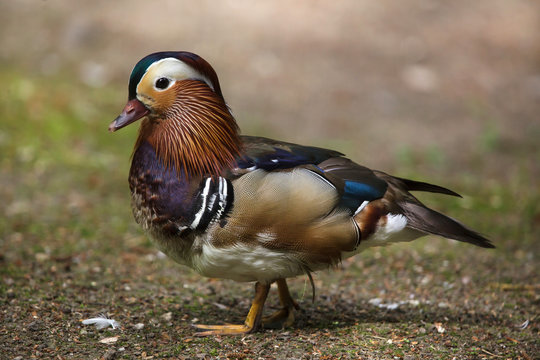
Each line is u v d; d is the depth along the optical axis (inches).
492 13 915.4
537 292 361.7
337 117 687.1
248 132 629.0
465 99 744.3
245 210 251.6
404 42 836.6
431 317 317.7
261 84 735.1
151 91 259.9
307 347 268.8
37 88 658.2
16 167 526.9
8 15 825.5
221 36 815.7
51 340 265.9
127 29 811.4
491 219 498.0
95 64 735.7
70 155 556.4
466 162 619.2
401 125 685.9
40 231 424.5
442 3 921.5
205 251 258.2
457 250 431.2
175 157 259.8
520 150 649.0
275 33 832.3
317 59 789.2
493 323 314.0
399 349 270.1
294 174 257.1
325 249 262.4
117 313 302.5
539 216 501.4
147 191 262.7
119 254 399.5
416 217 274.8
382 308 330.6
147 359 253.0
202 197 254.1
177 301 327.6
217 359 254.2
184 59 262.5
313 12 879.1
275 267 263.6
